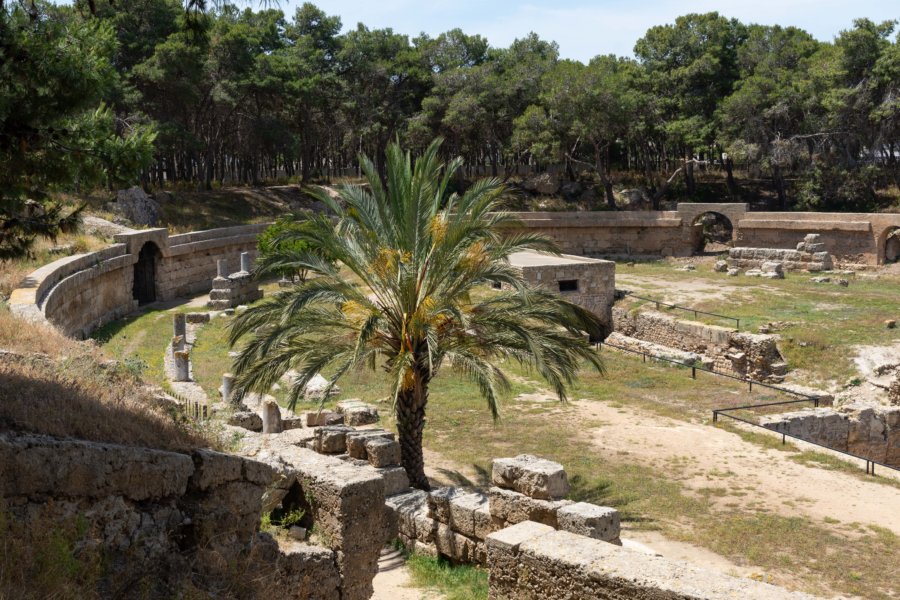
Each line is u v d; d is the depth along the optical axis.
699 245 63.03
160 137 51.59
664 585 6.64
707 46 68.81
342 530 9.73
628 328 39.41
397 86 73.69
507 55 77.44
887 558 14.55
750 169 74.50
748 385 29.59
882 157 64.50
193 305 45.88
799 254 52.25
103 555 6.14
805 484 18.83
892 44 58.97
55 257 35.28
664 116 70.50
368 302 18.06
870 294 43.59
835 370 32.19
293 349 18.17
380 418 23.50
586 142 68.69
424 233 17.84
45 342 12.73
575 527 10.63
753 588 6.50
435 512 13.19
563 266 39.34
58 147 9.34
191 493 7.04
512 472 11.91
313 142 77.19
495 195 18.27
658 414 25.30
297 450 11.27
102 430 6.63
